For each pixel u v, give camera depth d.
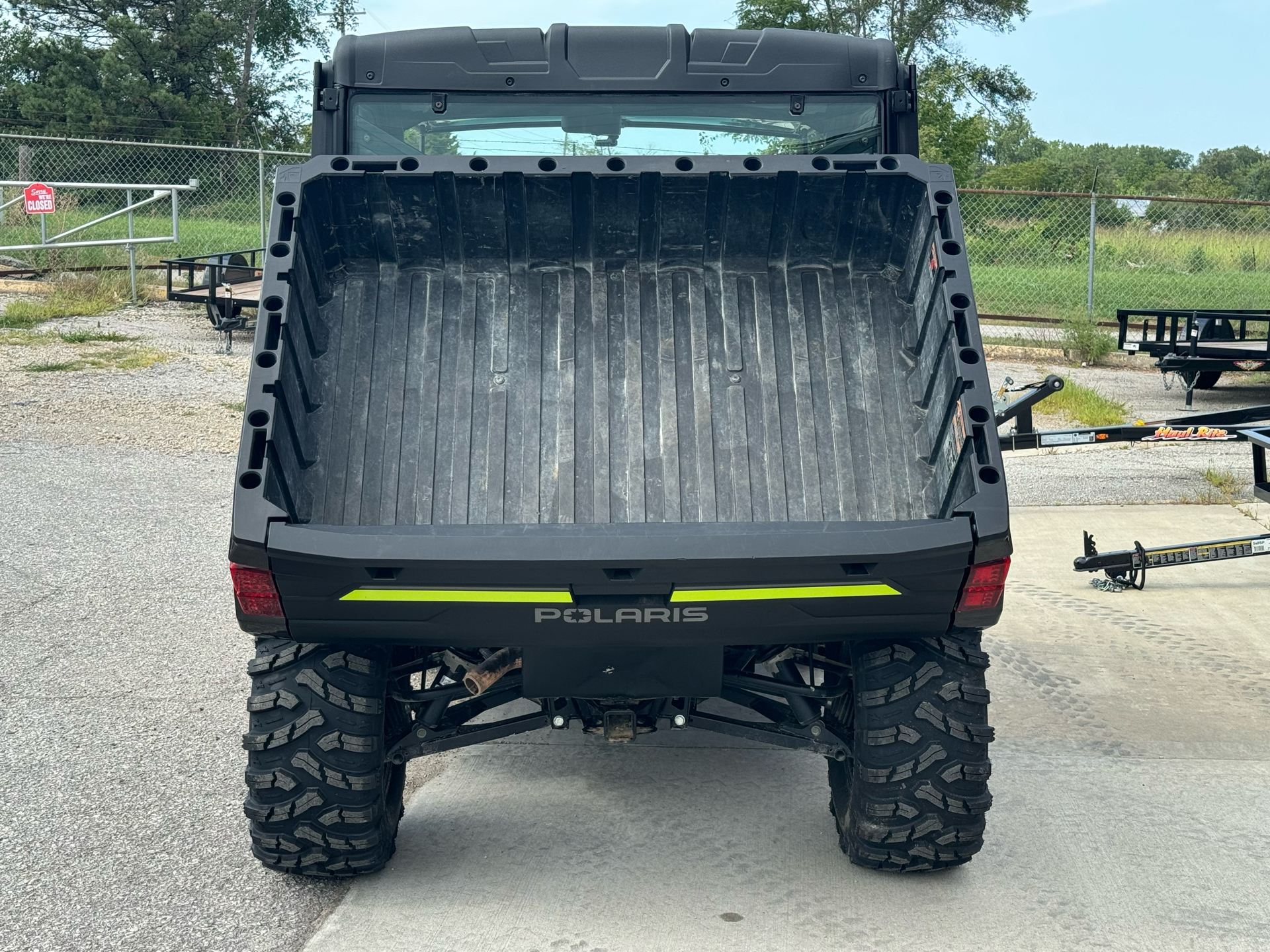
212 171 27.14
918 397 3.50
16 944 3.15
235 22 57.12
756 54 5.04
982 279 22.41
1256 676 5.39
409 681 3.86
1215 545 6.50
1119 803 4.09
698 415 3.49
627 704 3.56
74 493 8.29
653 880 3.55
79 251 20.14
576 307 3.61
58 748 4.43
